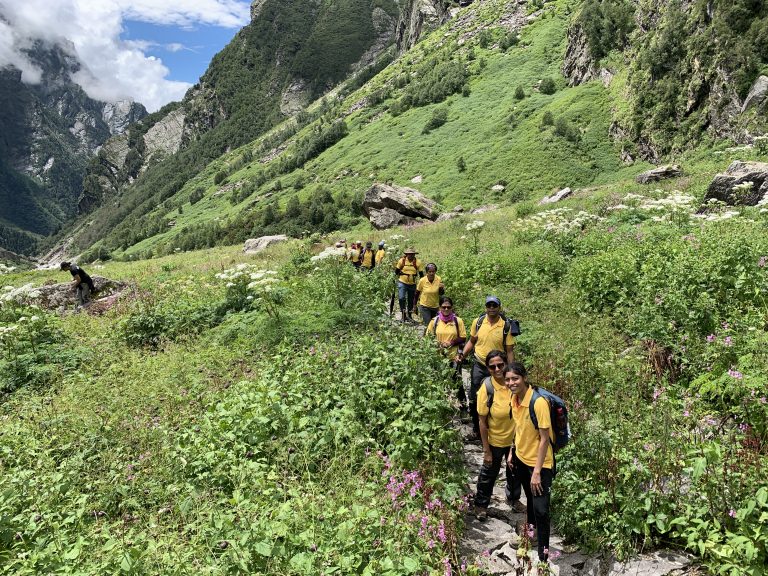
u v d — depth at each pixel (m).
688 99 42.91
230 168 199.62
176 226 156.62
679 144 42.34
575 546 4.71
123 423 7.08
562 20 108.56
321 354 7.90
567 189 32.53
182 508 4.66
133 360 10.28
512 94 89.25
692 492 4.48
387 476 5.11
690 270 8.70
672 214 15.26
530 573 4.38
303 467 5.43
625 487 4.69
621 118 59.88
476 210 43.84
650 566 4.16
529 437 4.64
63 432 6.99
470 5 158.75
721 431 5.32
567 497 4.95
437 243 22.73
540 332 9.19
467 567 4.31
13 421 7.70
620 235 14.32
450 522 4.72
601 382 6.98
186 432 6.12
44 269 28.80
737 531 3.95
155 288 17.20
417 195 43.91
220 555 3.98
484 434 5.20
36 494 5.21
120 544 4.10
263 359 8.98
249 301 13.34
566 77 83.88
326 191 95.00
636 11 67.06
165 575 3.80
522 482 4.77
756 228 11.12
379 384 6.46
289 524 4.21
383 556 3.97
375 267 15.79
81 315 14.71
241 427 5.89
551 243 16.31
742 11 37.69
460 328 7.69
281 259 24.62
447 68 115.38
